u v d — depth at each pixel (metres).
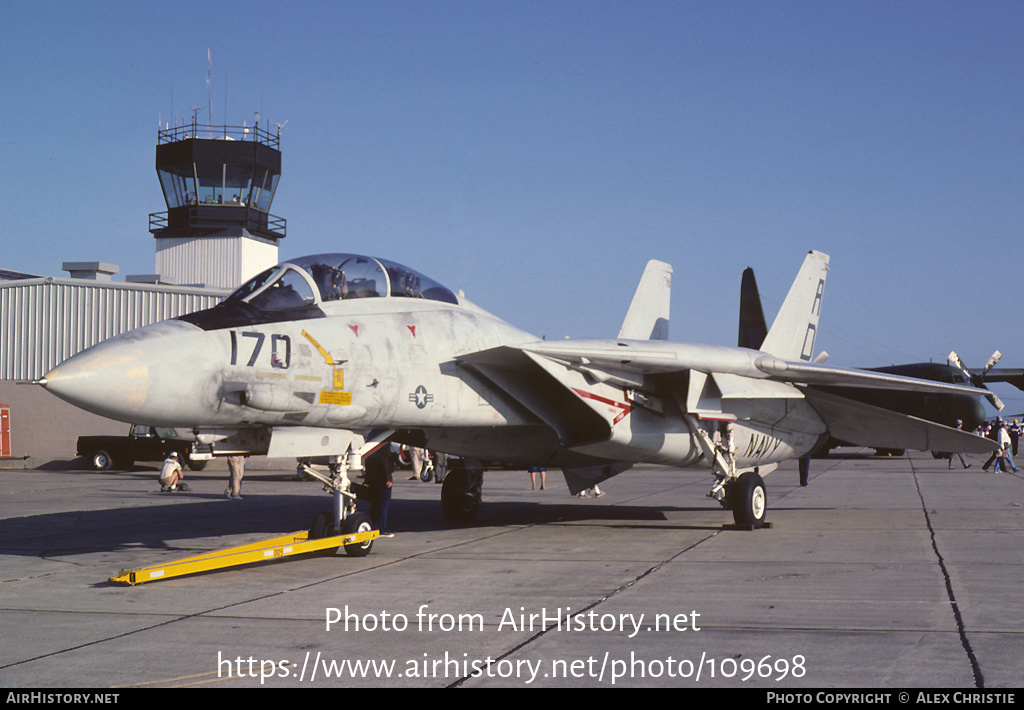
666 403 11.88
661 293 17.44
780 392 12.42
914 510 13.88
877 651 5.10
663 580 7.56
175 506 15.94
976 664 4.80
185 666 4.91
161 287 32.41
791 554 9.12
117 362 7.17
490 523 12.55
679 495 18.23
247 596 6.96
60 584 7.62
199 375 7.60
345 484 9.19
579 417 11.49
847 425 13.98
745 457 12.74
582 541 10.34
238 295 8.79
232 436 8.79
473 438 11.94
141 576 7.27
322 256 9.48
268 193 40.34
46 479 25.22
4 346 33.62
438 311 10.28
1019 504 14.89
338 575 7.94
